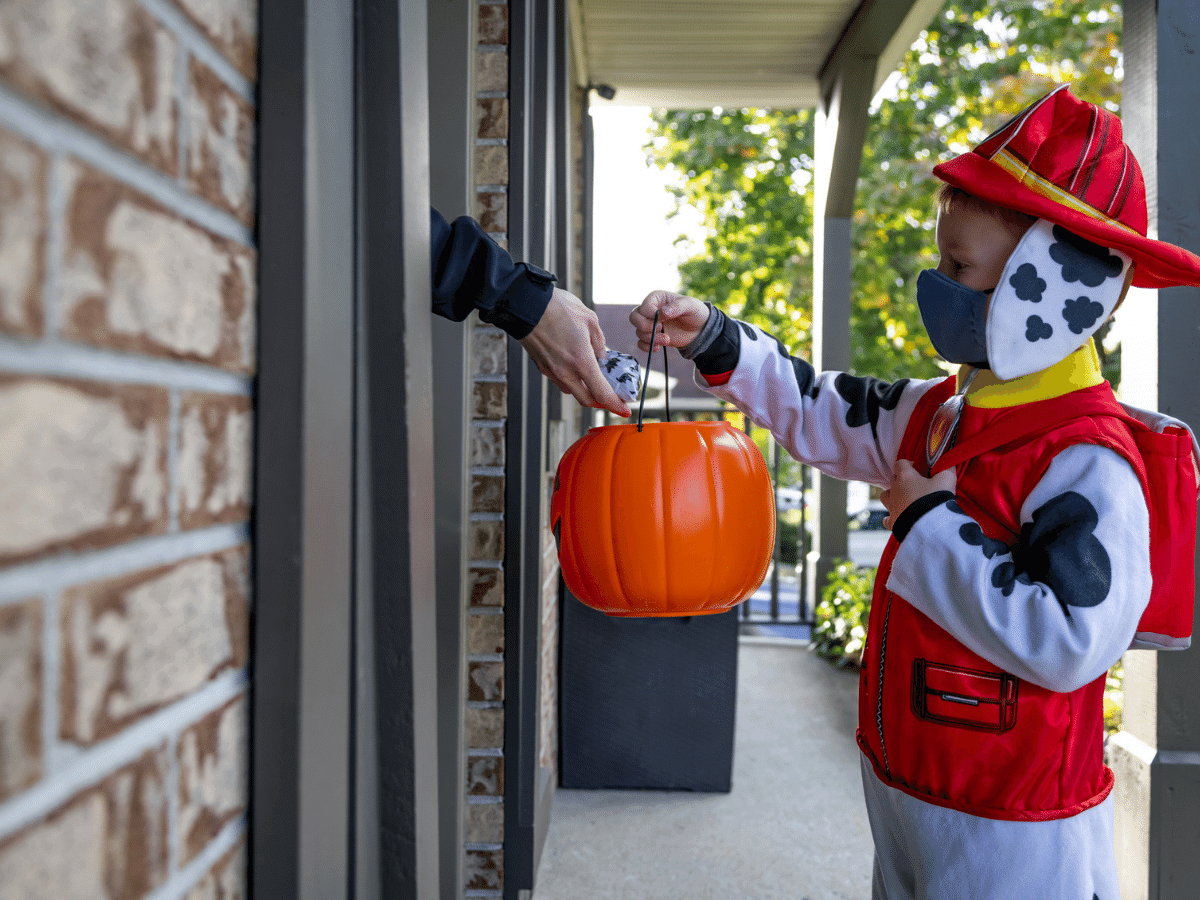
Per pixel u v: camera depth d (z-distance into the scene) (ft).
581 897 7.84
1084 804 3.72
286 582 2.03
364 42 2.50
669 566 4.51
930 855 3.77
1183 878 6.95
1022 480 3.80
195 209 1.75
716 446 4.73
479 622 6.69
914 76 30.27
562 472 4.95
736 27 15.55
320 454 2.16
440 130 6.09
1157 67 7.03
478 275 4.17
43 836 1.28
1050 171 3.77
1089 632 3.41
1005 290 3.74
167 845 1.65
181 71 1.69
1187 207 7.02
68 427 1.34
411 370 2.64
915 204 30.96
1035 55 27.94
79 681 1.38
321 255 2.19
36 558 1.27
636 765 10.29
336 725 2.30
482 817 6.79
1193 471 3.80
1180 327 7.04
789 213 36.22
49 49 1.28
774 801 10.07
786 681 15.56
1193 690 7.02
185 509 1.72
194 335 1.74
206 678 1.82
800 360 5.34
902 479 4.00
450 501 6.13
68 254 1.34
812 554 19.30
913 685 3.85
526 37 6.54
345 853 2.39
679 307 5.05
